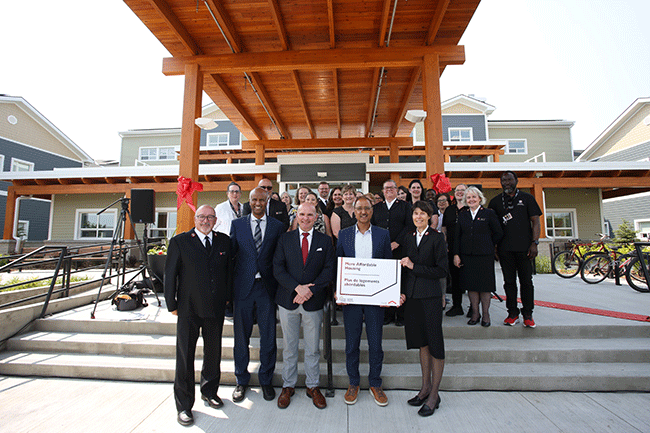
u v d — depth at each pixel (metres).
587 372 3.06
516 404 2.77
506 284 3.74
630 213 20.39
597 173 10.37
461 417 2.58
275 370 3.20
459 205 4.36
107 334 3.98
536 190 10.12
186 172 5.76
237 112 8.67
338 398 2.91
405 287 2.87
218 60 6.07
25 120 17.67
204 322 2.77
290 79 7.51
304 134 11.28
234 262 3.06
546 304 4.63
